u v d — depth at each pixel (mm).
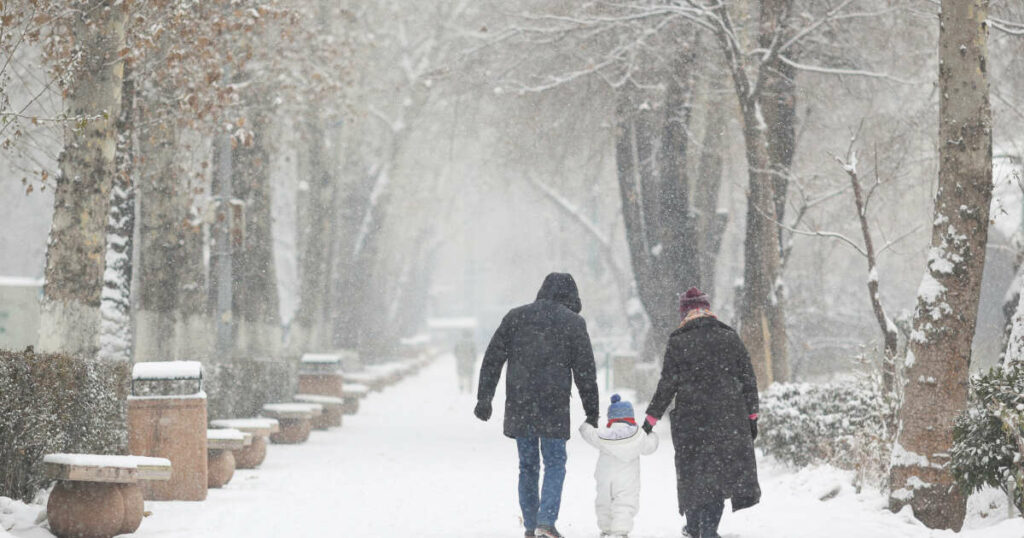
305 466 61938
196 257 84500
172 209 76375
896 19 87250
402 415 114250
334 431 93125
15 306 104625
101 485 33844
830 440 53656
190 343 83562
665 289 96250
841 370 126688
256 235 103062
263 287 103938
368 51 150875
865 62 90938
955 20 39781
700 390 33656
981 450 34750
